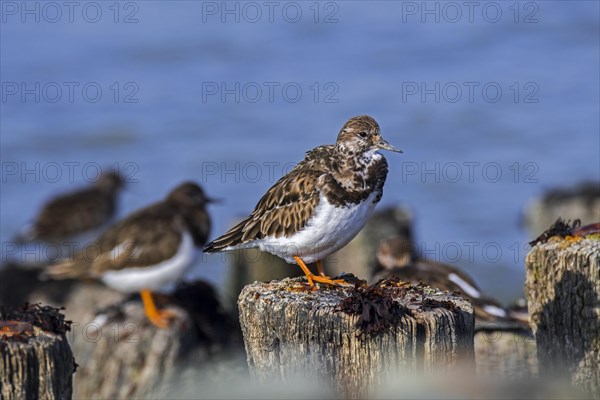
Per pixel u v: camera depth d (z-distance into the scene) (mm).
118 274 14070
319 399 7746
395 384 7586
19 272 15406
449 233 20766
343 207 9250
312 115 27547
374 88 29453
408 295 8297
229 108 27750
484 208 21781
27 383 7363
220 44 33156
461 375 7770
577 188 19094
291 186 9375
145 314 13812
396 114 27594
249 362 8273
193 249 14492
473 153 24922
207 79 30547
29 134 26625
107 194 19719
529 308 9445
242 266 15438
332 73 30859
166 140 26250
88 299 14711
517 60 31188
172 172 24438
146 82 30250
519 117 26812
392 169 24172
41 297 14805
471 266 18938
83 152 25656
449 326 7695
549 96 28203
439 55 32094
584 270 8773
